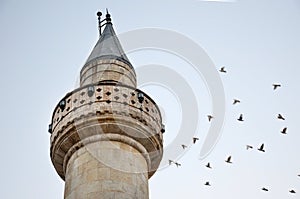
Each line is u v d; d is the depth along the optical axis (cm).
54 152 1991
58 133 1977
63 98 2066
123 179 1809
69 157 1959
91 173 1820
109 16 2552
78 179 1828
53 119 2072
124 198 1758
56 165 2022
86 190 1773
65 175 1966
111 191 1762
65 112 2005
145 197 1827
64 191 1886
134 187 1811
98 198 1741
